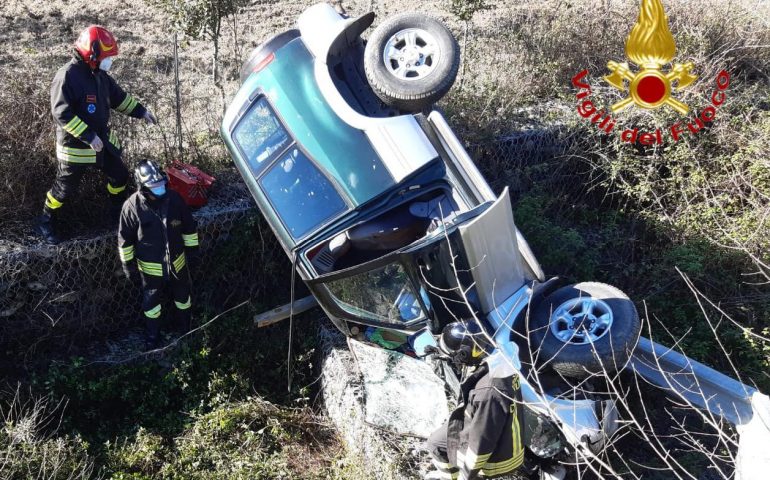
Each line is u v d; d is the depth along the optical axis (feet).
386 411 17.38
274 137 18.99
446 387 17.03
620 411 17.99
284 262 21.97
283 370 20.65
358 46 21.33
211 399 19.66
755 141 23.39
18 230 19.80
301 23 20.17
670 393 18.42
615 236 23.59
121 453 17.80
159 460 17.90
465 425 13.62
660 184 24.36
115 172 19.71
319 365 20.43
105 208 20.75
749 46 27.37
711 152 24.62
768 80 28.17
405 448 16.67
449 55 18.86
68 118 17.90
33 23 31.78
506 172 24.36
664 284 21.66
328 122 18.38
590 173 24.82
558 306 17.10
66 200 19.16
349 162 17.76
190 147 22.85
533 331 15.61
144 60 29.37
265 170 18.90
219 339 20.54
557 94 27.53
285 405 20.03
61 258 19.39
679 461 17.08
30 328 19.52
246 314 21.03
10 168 19.76
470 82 26.03
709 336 20.02
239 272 21.47
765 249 21.24
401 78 18.79
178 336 20.79
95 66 18.29
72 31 31.55
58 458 16.62
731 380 16.57
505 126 24.82
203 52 31.07
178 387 19.75
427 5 36.04
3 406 18.38
